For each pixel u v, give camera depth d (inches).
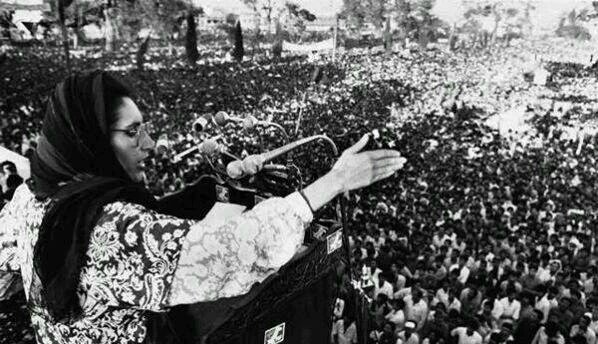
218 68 767.7
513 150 610.5
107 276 34.1
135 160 40.8
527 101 669.3
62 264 34.6
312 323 43.9
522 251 361.4
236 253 33.5
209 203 57.6
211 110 708.7
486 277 320.2
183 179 427.8
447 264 350.9
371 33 740.0
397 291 317.4
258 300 37.2
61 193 37.4
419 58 731.4
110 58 764.0
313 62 748.6
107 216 35.2
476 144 622.2
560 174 533.3
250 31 765.9
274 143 209.2
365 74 738.8
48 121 38.8
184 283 33.4
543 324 266.5
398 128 675.4
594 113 615.8
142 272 33.7
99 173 38.8
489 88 695.7
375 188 483.5
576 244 385.1
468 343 255.1
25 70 709.3
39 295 38.9
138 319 38.5
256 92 730.8
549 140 612.7
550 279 319.9
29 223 39.7
